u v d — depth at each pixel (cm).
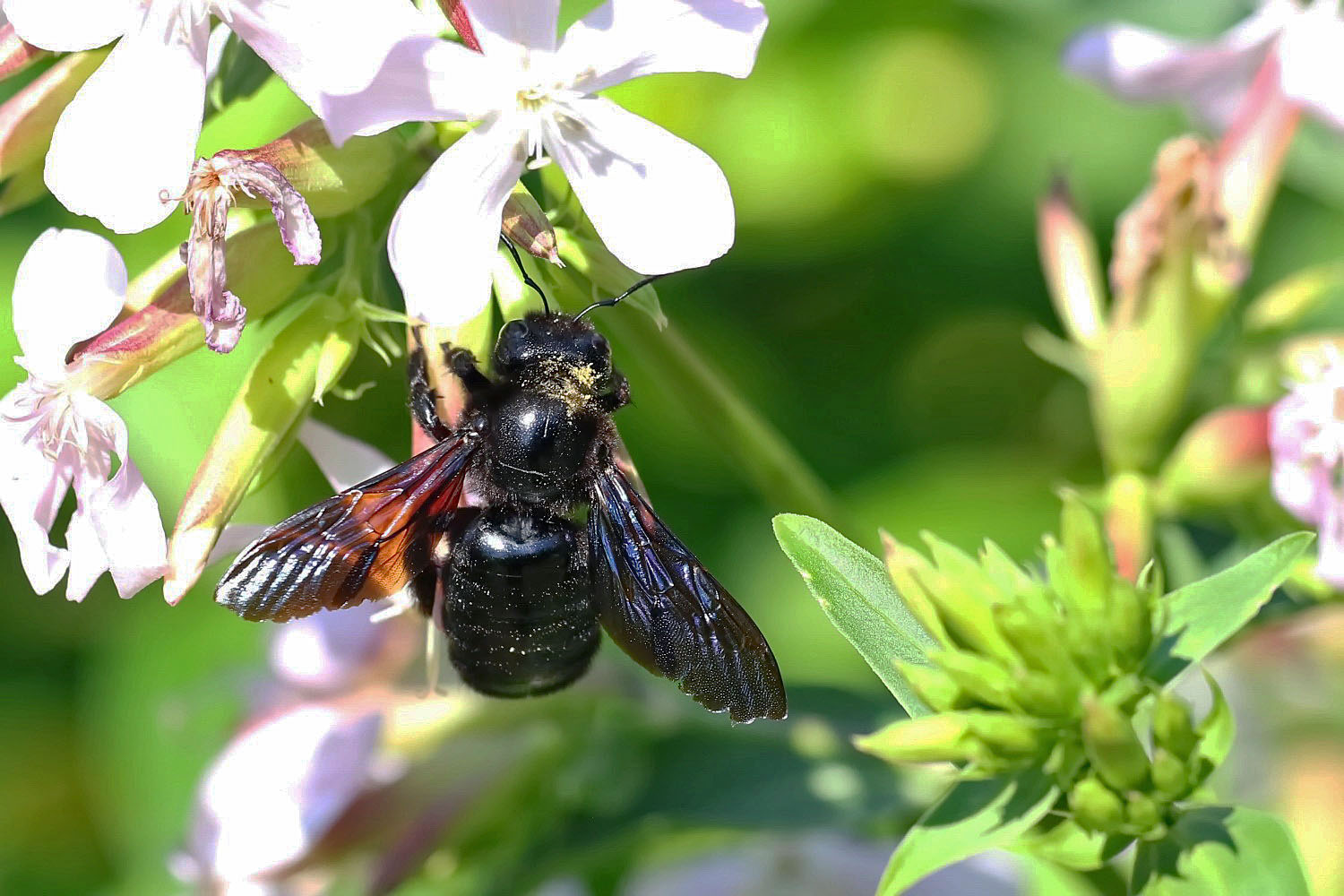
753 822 21
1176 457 22
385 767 22
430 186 18
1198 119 24
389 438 25
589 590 20
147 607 26
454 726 22
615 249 19
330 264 20
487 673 20
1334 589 21
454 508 20
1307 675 25
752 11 19
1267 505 21
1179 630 18
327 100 18
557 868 22
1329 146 25
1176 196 22
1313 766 25
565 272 20
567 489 20
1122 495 21
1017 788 18
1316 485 21
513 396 20
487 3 19
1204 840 18
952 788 18
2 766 26
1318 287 22
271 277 19
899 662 18
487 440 20
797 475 22
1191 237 21
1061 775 18
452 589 20
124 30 18
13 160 19
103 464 19
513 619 20
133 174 18
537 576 20
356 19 18
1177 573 22
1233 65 23
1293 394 21
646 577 20
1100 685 18
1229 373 22
